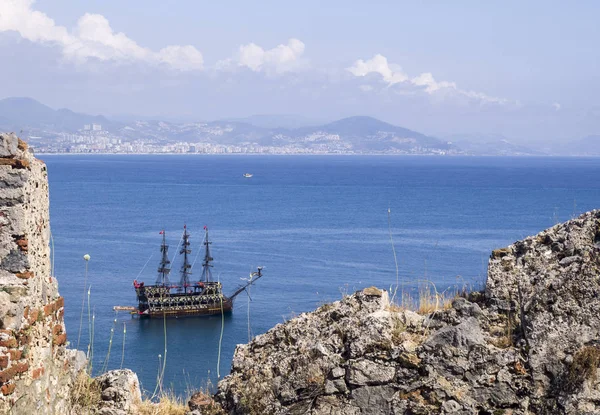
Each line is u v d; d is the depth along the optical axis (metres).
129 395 11.19
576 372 9.15
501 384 9.38
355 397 9.72
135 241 101.38
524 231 104.81
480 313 10.03
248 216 137.88
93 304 60.56
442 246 88.94
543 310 9.66
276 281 69.88
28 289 9.34
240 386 10.40
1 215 9.26
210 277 74.25
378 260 80.31
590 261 9.90
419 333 10.07
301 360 10.16
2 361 8.68
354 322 10.29
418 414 9.40
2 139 9.23
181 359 40.78
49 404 9.99
